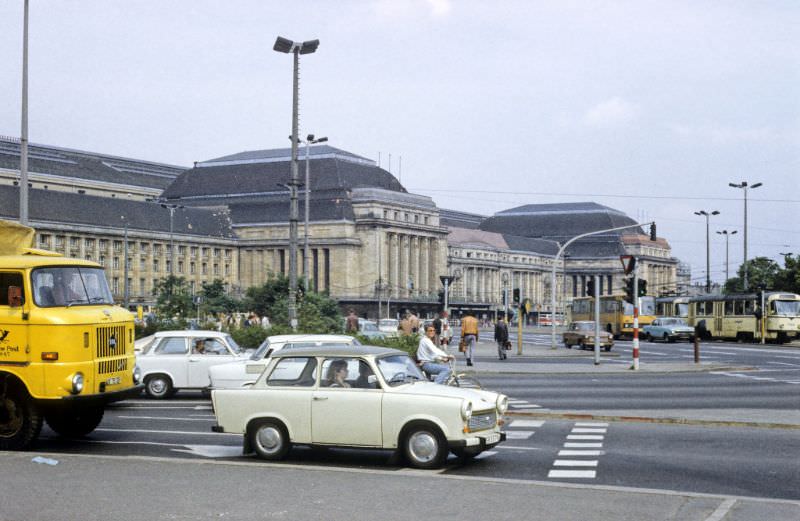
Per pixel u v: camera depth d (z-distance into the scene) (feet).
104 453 57.00
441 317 158.61
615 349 213.87
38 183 525.75
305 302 144.97
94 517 37.40
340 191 550.77
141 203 520.83
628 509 39.32
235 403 53.98
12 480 45.06
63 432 64.23
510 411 77.00
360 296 547.90
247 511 38.68
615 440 62.59
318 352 53.72
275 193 567.18
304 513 38.37
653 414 75.20
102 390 60.03
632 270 134.72
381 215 552.41
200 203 585.63
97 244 480.64
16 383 58.39
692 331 262.88
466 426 50.03
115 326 61.72
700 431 67.36
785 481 47.65
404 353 55.62
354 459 54.39
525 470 50.85
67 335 58.13
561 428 69.15
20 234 62.44
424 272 590.14
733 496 42.29
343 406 51.83
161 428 69.31
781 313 246.88
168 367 92.07
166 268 520.42
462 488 43.73
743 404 86.43
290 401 52.85
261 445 53.47
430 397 50.52
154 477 46.09
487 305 636.89
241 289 560.20
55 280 59.82
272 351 77.61
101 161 597.93
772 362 159.33
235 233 566.36
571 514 38.37
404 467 51.42
